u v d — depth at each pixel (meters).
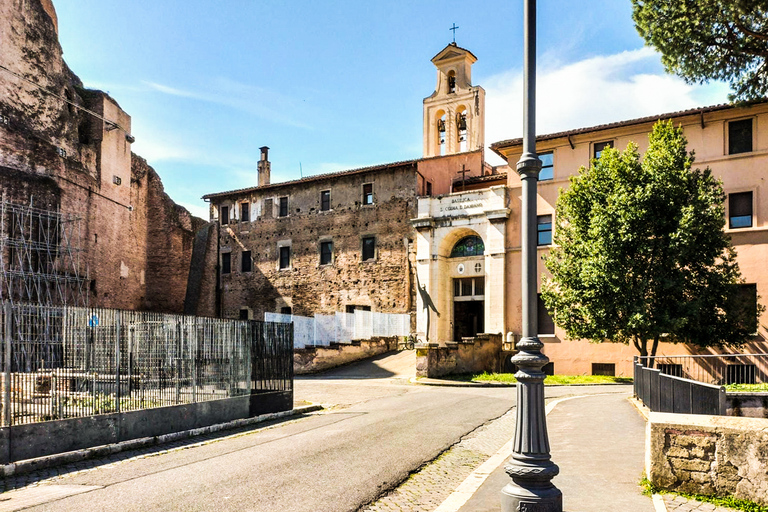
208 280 48.22
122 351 12.20
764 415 13.65
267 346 16.53
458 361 28.23
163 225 51.31
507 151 33.78
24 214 35.50
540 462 6.35
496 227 33.50
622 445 10.95
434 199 36.25
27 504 7.75
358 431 13.34
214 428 14.06
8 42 36.59
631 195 23.84
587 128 30.69
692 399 12.44
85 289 40.78
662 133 25.22
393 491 8.53
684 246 23.06
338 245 42.94
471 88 41.91
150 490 8.43
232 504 7.71
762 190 26.84
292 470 9.60
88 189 42.28
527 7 7.20
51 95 39.84
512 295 32.72
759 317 26.05
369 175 42.25
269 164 51.44
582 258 25.20
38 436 10.27
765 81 18.45
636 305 23.22
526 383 6.53
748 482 7.14
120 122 47.31
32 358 10.45
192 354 13.91
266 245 46.38
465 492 8.20
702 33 17.80
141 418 12.31
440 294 35.53
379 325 38.00
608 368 29.33
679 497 7.38
